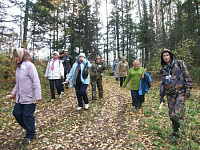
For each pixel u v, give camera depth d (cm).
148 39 1537
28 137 365
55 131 418
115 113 548
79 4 1073
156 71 1219
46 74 689
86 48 2120
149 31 1518
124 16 2869
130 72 563
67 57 900
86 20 2170
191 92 855
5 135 399
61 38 1977
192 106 562
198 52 1123
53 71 684
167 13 2097
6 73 908
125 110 576
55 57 692
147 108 580
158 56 1266
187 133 330
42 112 560
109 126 447
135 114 529
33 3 1282
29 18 1297
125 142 362
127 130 419
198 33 1205
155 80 1348
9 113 548
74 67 561
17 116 352
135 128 428
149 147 336
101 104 646
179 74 340
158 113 529
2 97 712
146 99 728
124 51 2916
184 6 1322
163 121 460
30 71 344
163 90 369
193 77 1059
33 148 340
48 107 611
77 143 361
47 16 1401
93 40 2327
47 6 1328
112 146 346
